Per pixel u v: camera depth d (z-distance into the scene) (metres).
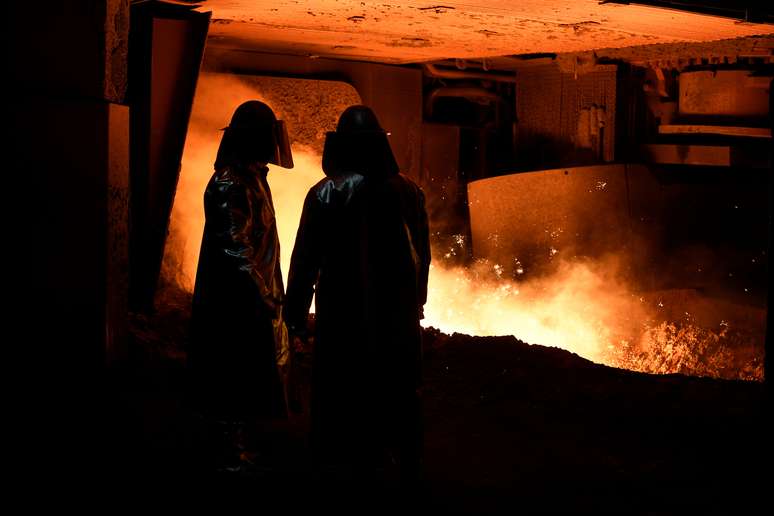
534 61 13.10
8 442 4.85
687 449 5.34
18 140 4.80
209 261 4.74
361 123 4.53
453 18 8.16
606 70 12.79
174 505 4.40
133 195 7.57
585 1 7.03
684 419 5.86
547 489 4.74
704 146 12.20
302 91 11.00
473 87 14.09
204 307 4.75
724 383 6.61
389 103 12.73
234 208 4.62
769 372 4.68
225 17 8.25
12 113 4.78
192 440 5.29
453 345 7.58
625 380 6.69
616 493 4.68
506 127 14.94
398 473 5.02
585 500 4.58
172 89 7.55
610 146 12.92
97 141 4.95
